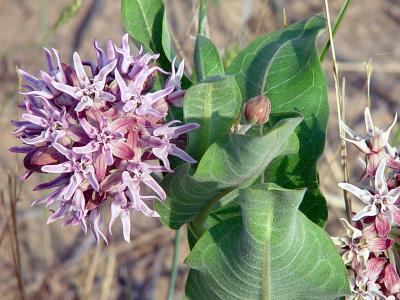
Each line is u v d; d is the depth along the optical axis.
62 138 0.17
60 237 0.43
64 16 0.30
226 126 0.18
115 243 0.42
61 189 0.17
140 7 0.20
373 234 0.18
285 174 0.20
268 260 0.17
